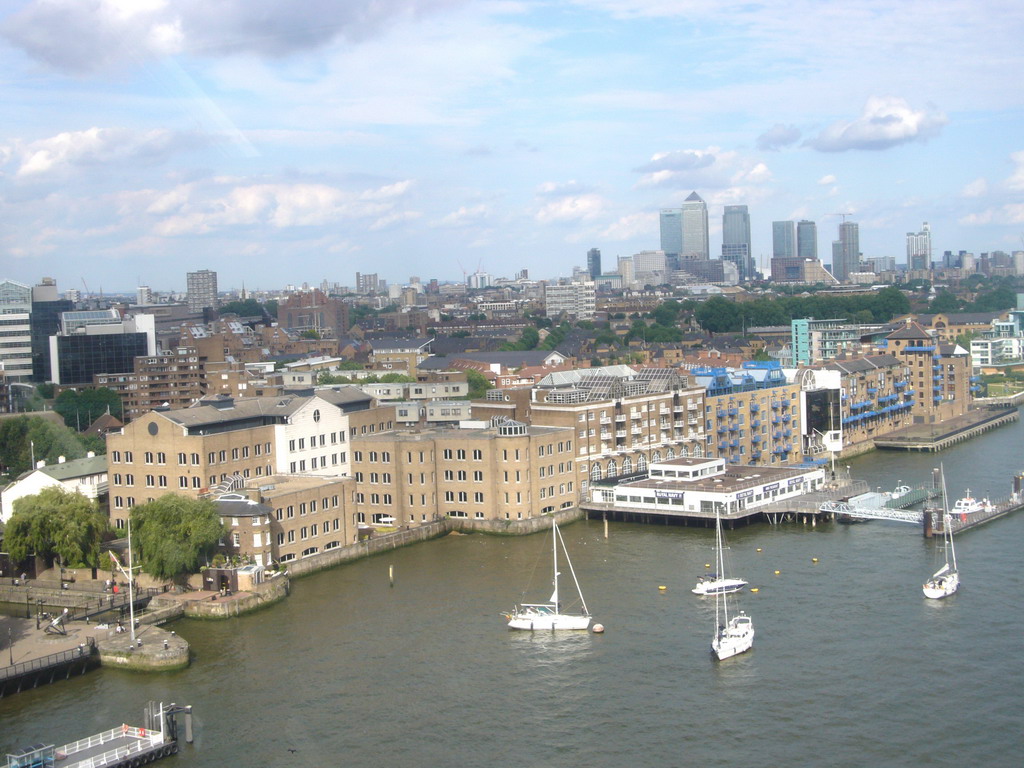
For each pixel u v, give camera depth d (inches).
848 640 6417.3
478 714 5565.9
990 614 6796.3
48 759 4884.4
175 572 7327.8
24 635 6643.7
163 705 5629.9
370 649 6446.9
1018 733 5241.1
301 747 5246.1
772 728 5344.5
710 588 7303.2
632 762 5059.1
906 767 4960.6
